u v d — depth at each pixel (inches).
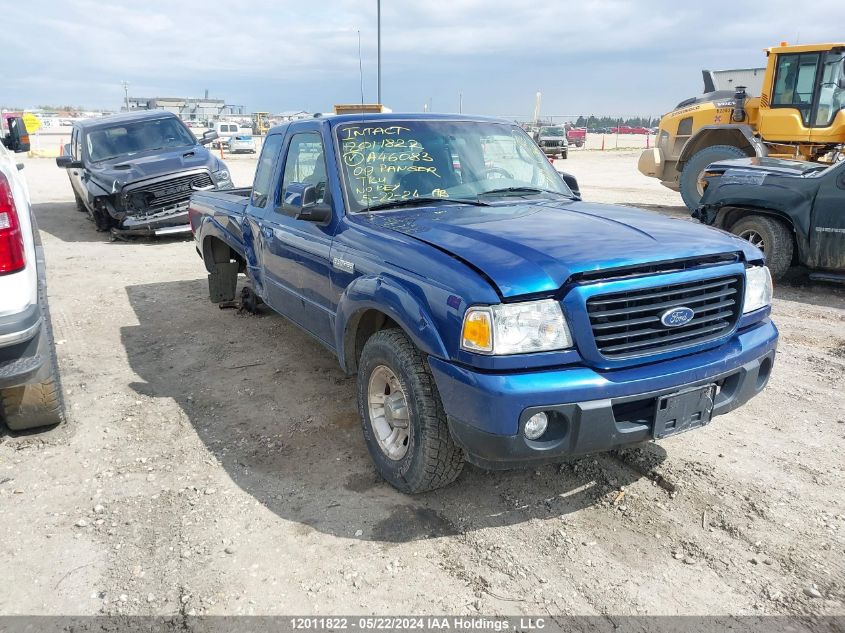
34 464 143.1
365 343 143.6
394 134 162.4
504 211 141.7
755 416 164.1
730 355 116.6
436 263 113.7
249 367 201.5
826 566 107.8
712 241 120.6
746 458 142.9
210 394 181.2
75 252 392.2
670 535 116.6
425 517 122.6
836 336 227.0
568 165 1086.4
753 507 124.4
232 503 127.8
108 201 417.1
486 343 102.0
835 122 452.4
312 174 165.8
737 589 102.9
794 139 467.8
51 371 147.3
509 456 103.9
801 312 257.8
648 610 98.8
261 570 108.6
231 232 221.6
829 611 98.0
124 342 226.4
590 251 109.1
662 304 109.1
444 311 107.6
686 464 140.1
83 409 171.0
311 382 189.0
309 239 157.5
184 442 153.3
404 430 127.5
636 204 582.2
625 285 105.3
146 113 485.4
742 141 499.2
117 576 107.7
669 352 110.3
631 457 143.1
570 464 140.6
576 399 102.6
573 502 127.0
